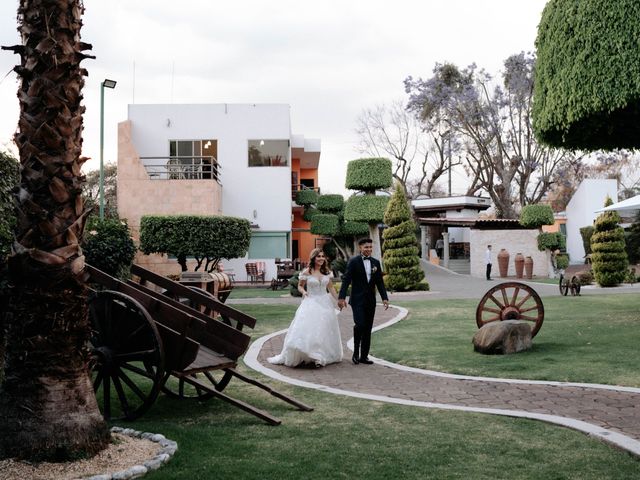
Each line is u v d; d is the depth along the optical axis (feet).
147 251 67.46
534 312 51.11
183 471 13.91
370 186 89.71
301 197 126.52
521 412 19.92
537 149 136.46
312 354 30.17
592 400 21.72
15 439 14.02
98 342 19.76
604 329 38.91
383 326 45.55
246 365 30.68
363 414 20.20
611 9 32.40
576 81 34.27
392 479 13.61
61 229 14.30
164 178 105.29
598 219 82.84
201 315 22.30
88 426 14.65
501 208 142.82
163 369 18.71
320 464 14.61
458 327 43.62
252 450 15.81
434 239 160.56
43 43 14.01
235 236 68.28
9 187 26.71
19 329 14.30
